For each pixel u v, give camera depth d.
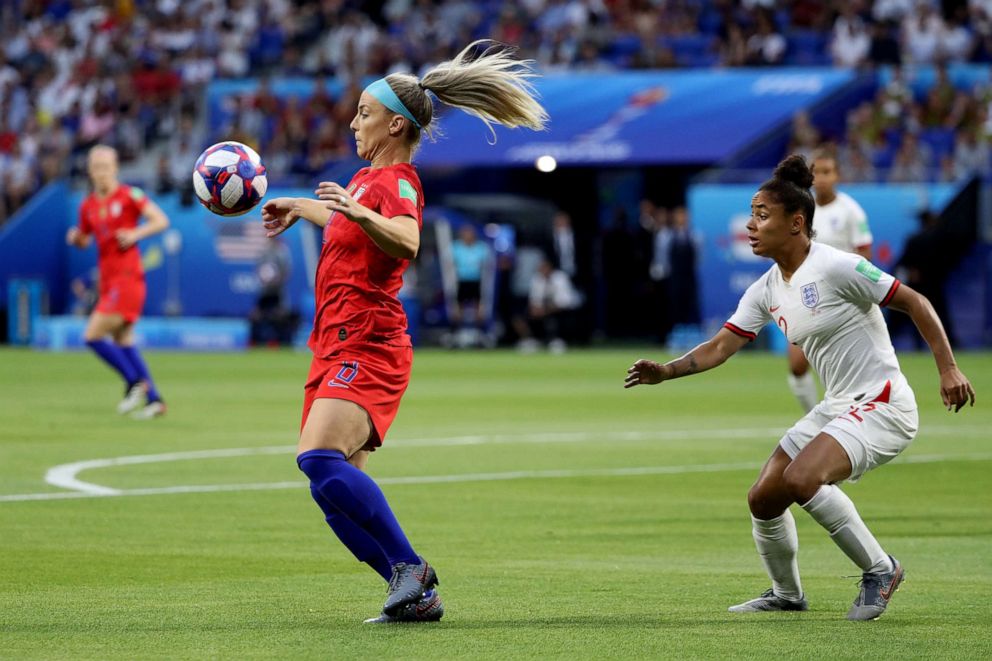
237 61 117.12
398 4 119.31
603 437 44.06
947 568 23.42
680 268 90.25
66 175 109.19
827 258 19.62
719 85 100.12
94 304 101.81
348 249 18.48
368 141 19.00
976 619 19.11
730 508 30.17
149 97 114.94
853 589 21.53
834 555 24.91
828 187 38.53
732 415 51.50
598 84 102.56
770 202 19.70
